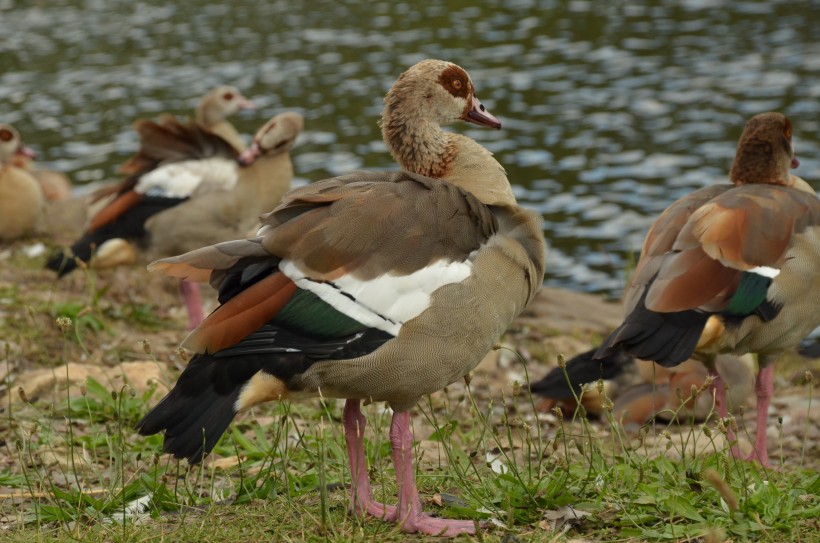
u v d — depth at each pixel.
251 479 9.17
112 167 27.98
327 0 48.03
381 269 7.71
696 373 12.66
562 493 8.43
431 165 9.29
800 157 26.45
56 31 44.81
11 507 9.02
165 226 16.30
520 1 45.19
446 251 7.91
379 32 41.88
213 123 20.69
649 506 8.30
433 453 10.50
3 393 12.12
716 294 10.06
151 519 8.51
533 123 30.36
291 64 37.84
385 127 9.46
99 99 34.47
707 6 42.91
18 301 15.27
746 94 31.95
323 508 7.68
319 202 7.85
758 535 7.76
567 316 18.00
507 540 7.63
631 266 16.56
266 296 7.50
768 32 38.78
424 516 8.12
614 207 24.39
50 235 20.59
